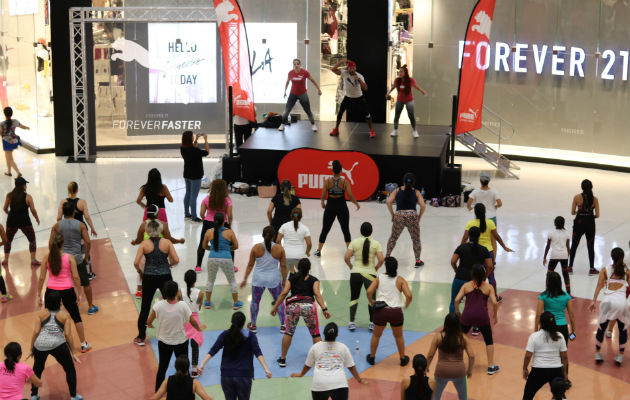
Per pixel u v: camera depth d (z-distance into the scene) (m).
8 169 19.61
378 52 21.62
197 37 22.25
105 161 21.47
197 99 22.61
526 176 20.44
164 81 22.33
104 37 21.62
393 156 17.38
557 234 11.58
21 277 12.76
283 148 17.98
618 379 9.43
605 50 21.19
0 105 24.73
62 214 11.46
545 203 17.55
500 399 8.95
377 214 16.44
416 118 23.83
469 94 17.42
